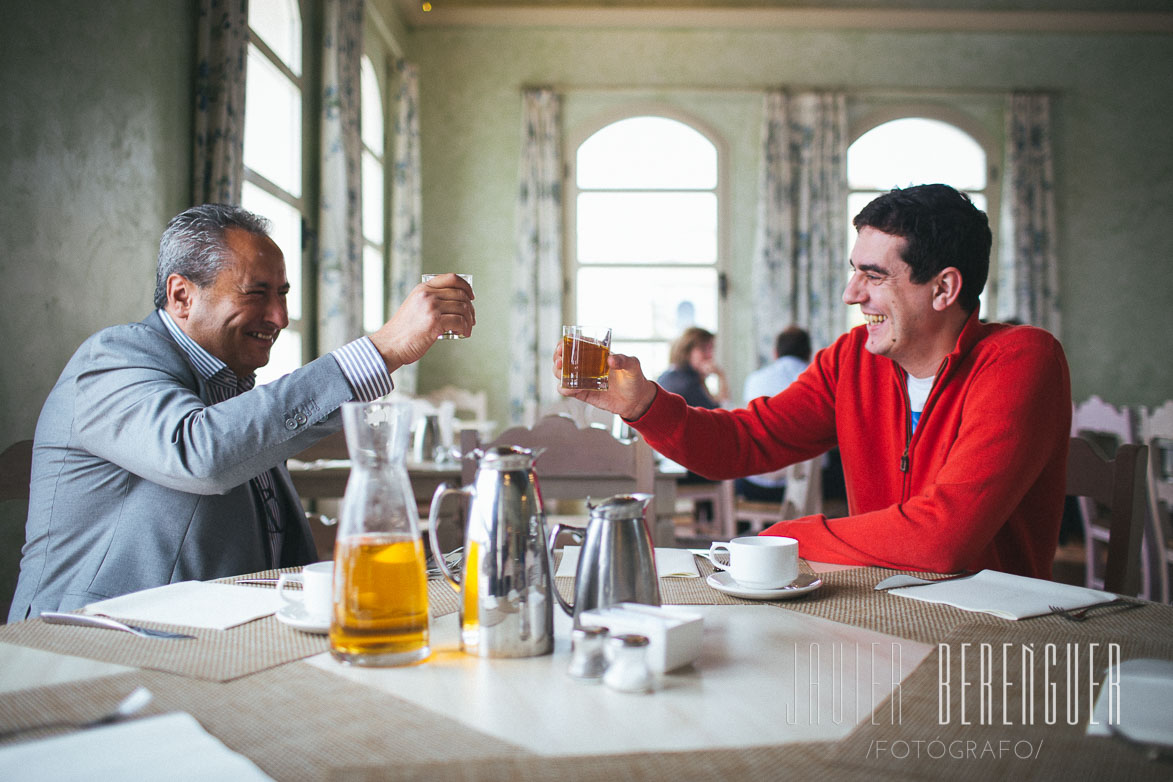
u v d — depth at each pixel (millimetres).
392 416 720
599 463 2094
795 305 5914
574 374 1260
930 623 862
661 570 1107
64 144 2279
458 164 5895
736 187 5957
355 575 717
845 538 1174
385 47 5445
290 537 1382
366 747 557
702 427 1518
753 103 5941
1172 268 6000
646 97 5926
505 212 5902
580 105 5938
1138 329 6004
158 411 1103
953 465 1212
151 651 749
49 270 2223
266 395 1092
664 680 692
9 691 650
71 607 1147
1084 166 6016
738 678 697
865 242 1369
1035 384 1251
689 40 5918
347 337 4246
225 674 691
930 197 1323
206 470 1062
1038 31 5953
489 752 551
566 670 715
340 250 4195
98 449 1145
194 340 1301
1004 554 1359
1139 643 790
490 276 5895
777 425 1583
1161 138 6000
